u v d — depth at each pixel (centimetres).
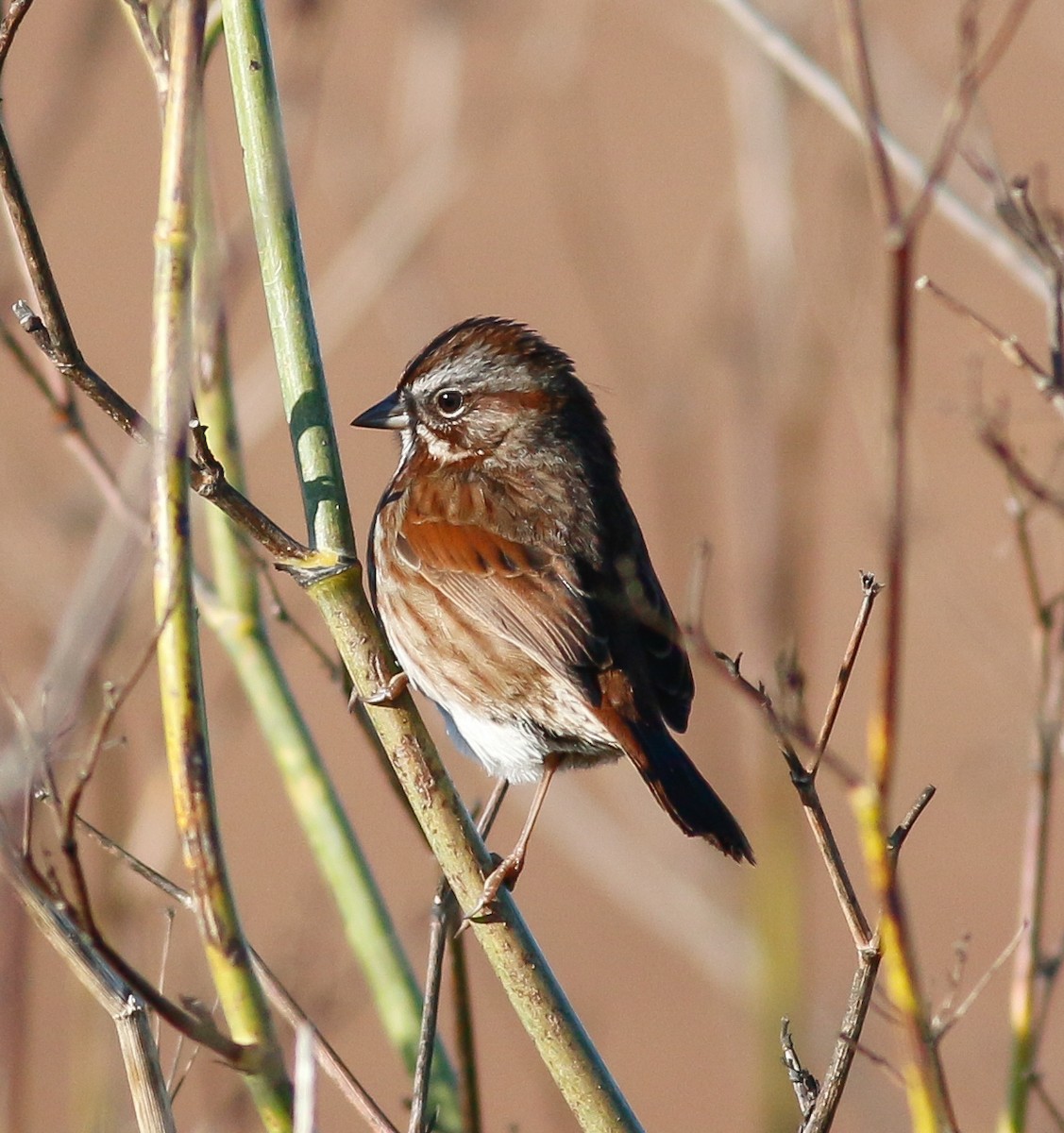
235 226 892
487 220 2319
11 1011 718
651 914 1221
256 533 693
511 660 909
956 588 1159
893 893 549
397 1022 838
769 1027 1119
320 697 1977
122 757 879
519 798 1276
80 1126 808
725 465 1577
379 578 963
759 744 1159
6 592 1334
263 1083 600
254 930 1612
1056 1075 1166
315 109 954
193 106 587
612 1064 1622
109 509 823
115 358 1917
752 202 1223
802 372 1197
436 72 1270
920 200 507
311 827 862
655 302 1902
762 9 1167
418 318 1212
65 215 2198
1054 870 1802
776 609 1181
